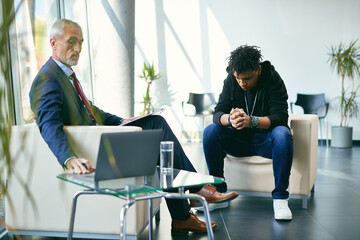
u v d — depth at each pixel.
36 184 2.12
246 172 3.03
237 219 2.75
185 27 7.76
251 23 7.59
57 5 4.22
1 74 0.47
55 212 2.14
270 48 7.56
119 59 4.54
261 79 2.93
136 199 1.51
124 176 1.51
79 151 2.08
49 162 2.11
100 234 2.15
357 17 7.27
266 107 2.97
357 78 7.25
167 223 2.69
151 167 1.56
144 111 7.50
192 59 7.79
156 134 1.53
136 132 1.47
